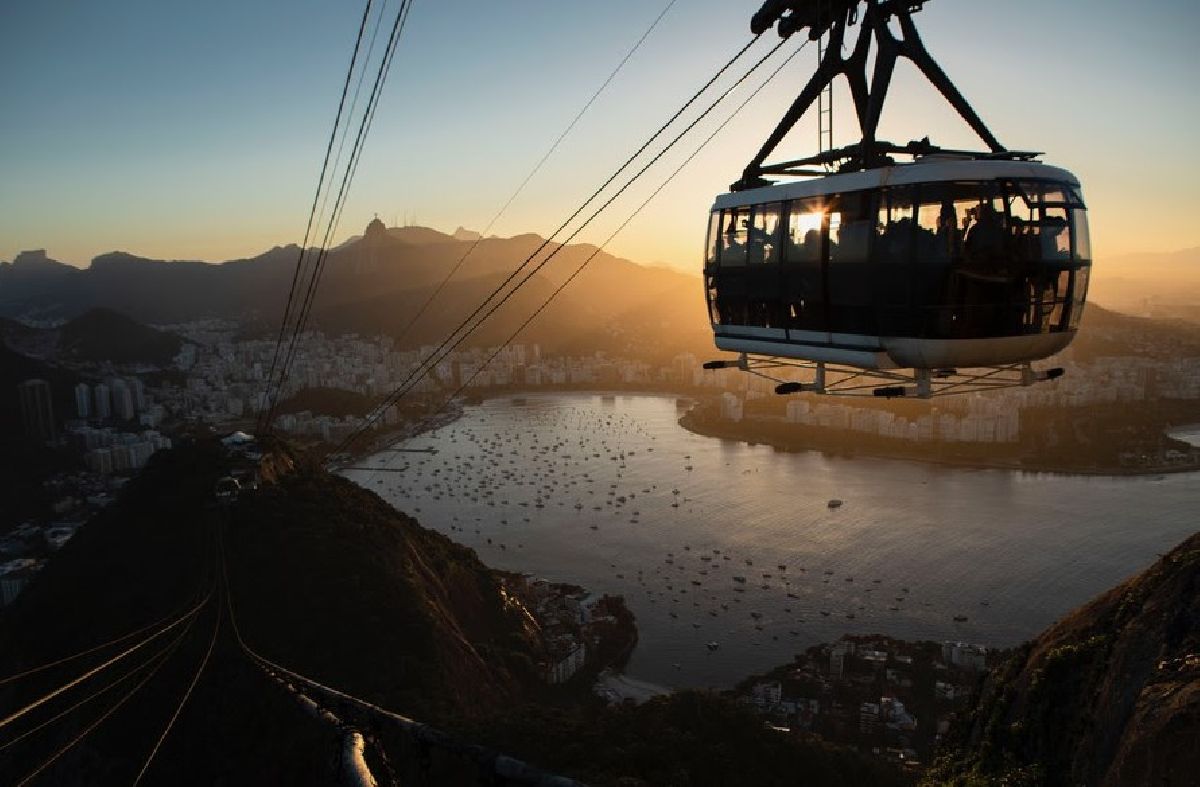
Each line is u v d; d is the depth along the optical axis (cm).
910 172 1504
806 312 1725
